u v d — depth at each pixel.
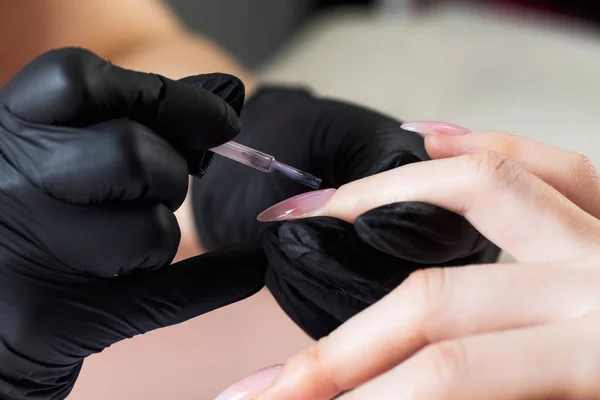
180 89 0.25
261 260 0.27
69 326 0.25
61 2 0.39
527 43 0.61
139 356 0.34
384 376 0.22
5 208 0.24
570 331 0.22
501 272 0.23
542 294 0.22
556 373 0.21
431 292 0.23
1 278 0.24
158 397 0.33
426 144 0.27
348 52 0.57
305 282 0.26
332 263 0.24
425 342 0.23
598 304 0.22
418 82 0.53
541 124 0.48
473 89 0.52
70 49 0.24
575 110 0.50
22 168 0.24
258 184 0.34
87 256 0.24
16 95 0.24
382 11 0.68
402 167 0.24
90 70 0.23
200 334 0.35
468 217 0.24
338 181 0.32
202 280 0.26
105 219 0.24
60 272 0.25
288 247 0.25
